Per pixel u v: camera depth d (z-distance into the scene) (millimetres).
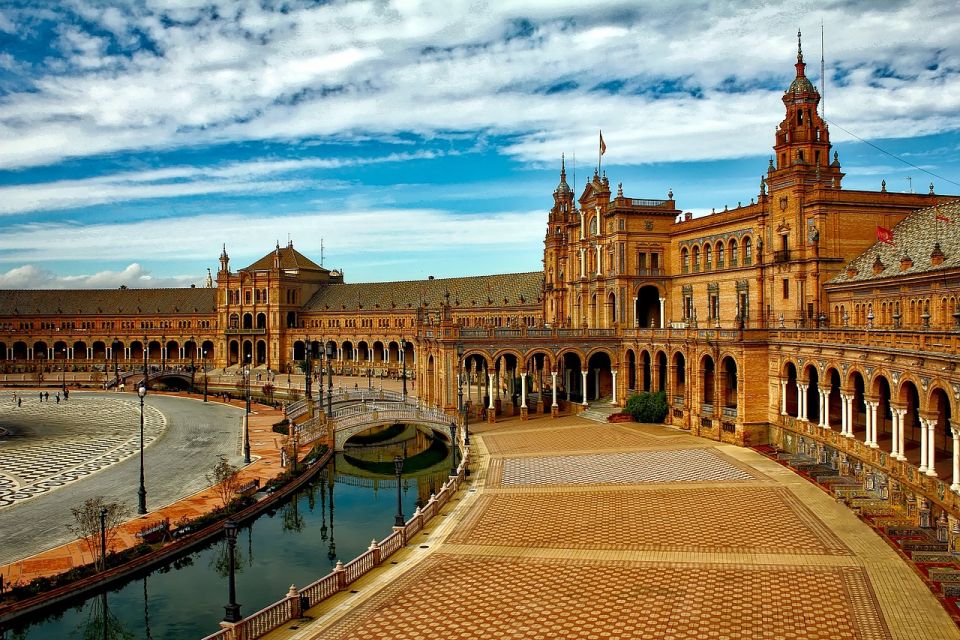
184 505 56625
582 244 105188
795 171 73062
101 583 41812
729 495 51500
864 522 44406
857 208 72375
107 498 58750
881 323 62812
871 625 30594
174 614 39594
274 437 87562
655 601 33844
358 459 81500
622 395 92250
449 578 37562
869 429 50531
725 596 34125
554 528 45500
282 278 172125
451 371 89938
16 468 70562
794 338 64000
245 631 30734
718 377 72562
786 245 75500
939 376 40562
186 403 122375
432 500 49531
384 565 39781
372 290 173375
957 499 38219
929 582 34875
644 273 95688
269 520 56906
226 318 173875
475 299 149875
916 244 62562
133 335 180750
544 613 32938
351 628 32062
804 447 61906
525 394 90312
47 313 183125
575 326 107062
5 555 45562
